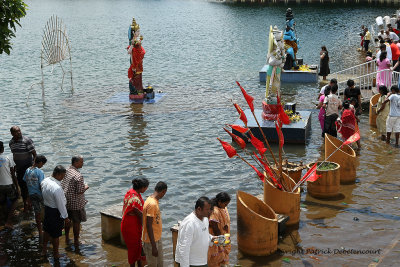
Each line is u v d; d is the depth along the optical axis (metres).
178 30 49.97
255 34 45.28
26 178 9.20
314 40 40.84
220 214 7.40
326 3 76.88
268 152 14.07
